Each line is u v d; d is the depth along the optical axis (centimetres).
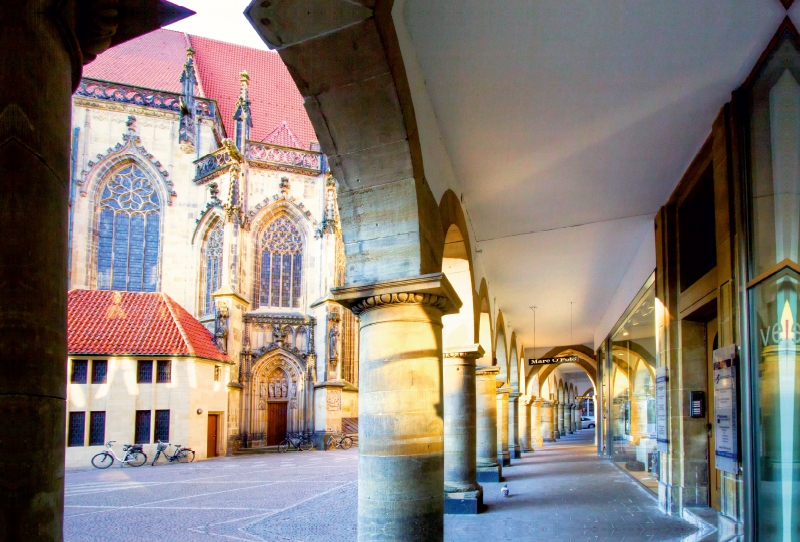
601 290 2161
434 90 764
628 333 1928
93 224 3747
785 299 652
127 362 2873
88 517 1356
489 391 1786
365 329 671
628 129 906
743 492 738
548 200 1195
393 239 661
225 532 1152
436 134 821
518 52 701
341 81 576
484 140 907
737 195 779
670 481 1162
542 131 899
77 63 279
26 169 238
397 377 647
